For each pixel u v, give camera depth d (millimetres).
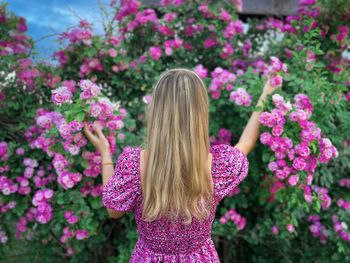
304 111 1876
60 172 1972
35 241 2680
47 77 2537
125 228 2678
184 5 2783
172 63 2861
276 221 2369
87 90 1754
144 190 1298
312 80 2129
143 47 2896
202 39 2830
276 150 1885
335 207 2527
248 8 3209
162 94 1268
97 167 1943
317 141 1896
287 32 2719
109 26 2713
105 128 1875
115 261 2535
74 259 2543
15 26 2518
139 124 2627
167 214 1261
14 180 2375
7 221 2471
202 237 1341
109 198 1318
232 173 1353
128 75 2562
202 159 1258
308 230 2646
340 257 2475
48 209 2109
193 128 1241
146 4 3189
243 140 1862
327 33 2586
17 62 2398
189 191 1242
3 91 2500
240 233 2572
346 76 2268
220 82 2320
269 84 2021
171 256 1329
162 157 1229
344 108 2256
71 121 1731
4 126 2541
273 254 2729
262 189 2373
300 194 2100
